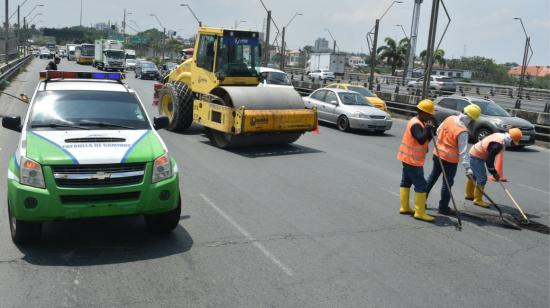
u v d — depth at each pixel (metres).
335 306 4.72
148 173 5.64
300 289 5.04
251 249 6.05
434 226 7.41
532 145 18.53
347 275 5.44
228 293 4.88
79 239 6.11
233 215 7.35
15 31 89.56
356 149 14.13
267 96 12.71
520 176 12.08
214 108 12.81
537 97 43.91
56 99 6.66
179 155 11.67
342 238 6.63
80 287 4.87
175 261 5.57
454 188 10.07
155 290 4.87
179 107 14.54
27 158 5.41
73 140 5.81
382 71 102.00
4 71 28.53
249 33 14.16
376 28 35.09
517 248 6.67
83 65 64.44
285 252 6.01
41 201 5.29
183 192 8.46
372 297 4.95
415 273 5.61
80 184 5.40
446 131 7.87
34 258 5.50
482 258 6.21
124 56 52.56
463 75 88.88
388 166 11.81
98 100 6.81
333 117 18.41
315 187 9.35
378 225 7.29
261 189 8.96
